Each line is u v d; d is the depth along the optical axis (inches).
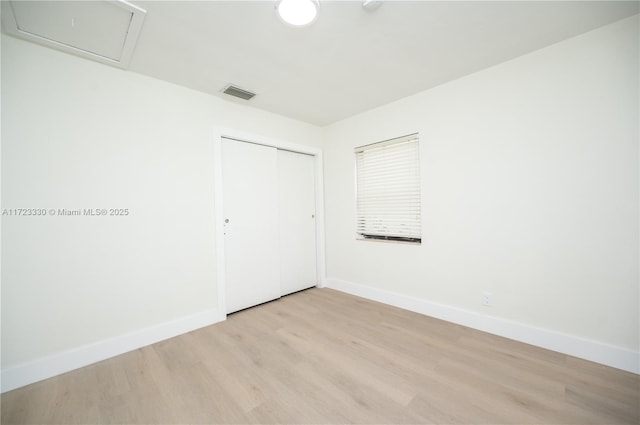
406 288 109.3
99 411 56.1
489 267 86.7
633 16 63.2
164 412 55.6
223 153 106.3
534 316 78.6
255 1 55.5
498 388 60.2
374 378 64.9
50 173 69.1
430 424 50.8
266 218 120.1
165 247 88.3
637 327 64.2
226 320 101.1
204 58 76.6
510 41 72.2
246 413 54.8
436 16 61.6
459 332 87.4
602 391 58.2
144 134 84.5
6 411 56.2
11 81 64.4
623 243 65.6
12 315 64.1
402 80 92.7
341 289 136.3
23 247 65.6
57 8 55.5
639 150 63.4
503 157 83.1
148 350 80.0
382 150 118.1
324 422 52.1
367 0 55.6
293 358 74.4
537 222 77.5
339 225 136.9
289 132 127.9
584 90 69.8
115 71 79.7
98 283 75.8
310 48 73.1
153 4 55.8
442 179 96.9
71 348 71.3
